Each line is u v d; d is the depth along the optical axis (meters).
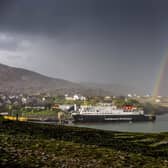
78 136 50.91
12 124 54.44
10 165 19.41
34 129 50.59
